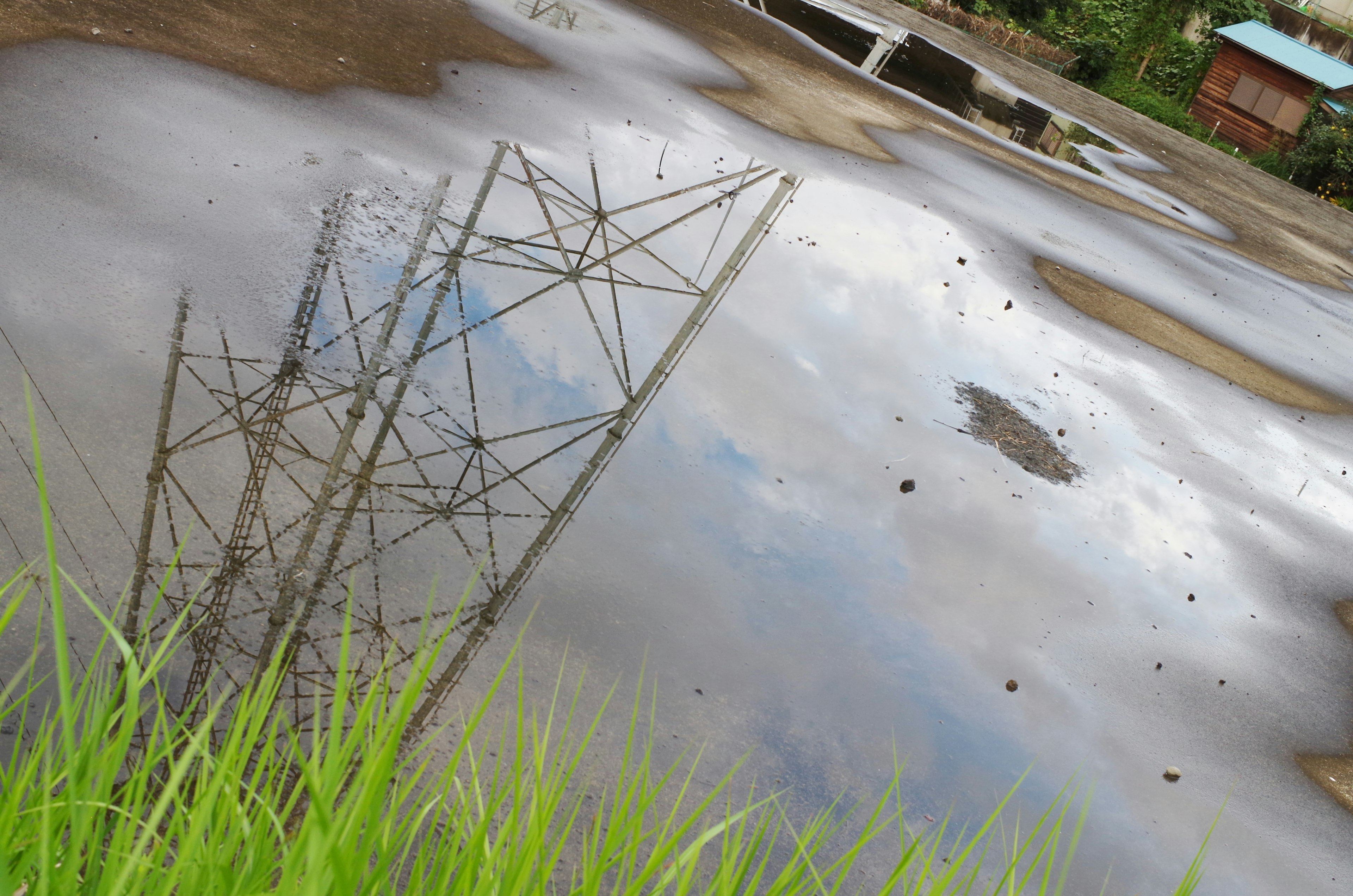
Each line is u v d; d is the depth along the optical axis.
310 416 4.22
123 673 1.10
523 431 4.80
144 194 5.42
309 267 5.41
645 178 9.33
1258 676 5.68
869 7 33.41
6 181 4.99
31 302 4.16
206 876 1.06
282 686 2.79
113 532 3.19
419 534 3.79
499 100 9.70
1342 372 14.19
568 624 3.70
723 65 15.34
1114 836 3.99
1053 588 5.62
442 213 6.80
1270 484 8.81
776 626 4.28
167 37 7.70
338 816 0.97
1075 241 14.57
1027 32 45.81
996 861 3.56
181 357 4.23
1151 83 50.00
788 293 8.02
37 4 7.20
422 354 5.04
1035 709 4.55
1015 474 6.78
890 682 4.27
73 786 1.00
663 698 3.58
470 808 1.28
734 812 3.21
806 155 12.55
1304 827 4.59
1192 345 12.07
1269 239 23.42
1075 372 9.29
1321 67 45.12
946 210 12.89
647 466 4.97
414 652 3.19
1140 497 7.36
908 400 7.12
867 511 5.52
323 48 8.95
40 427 3.49
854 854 1.42
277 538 3.45
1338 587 7.36
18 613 2.74
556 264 6.73
